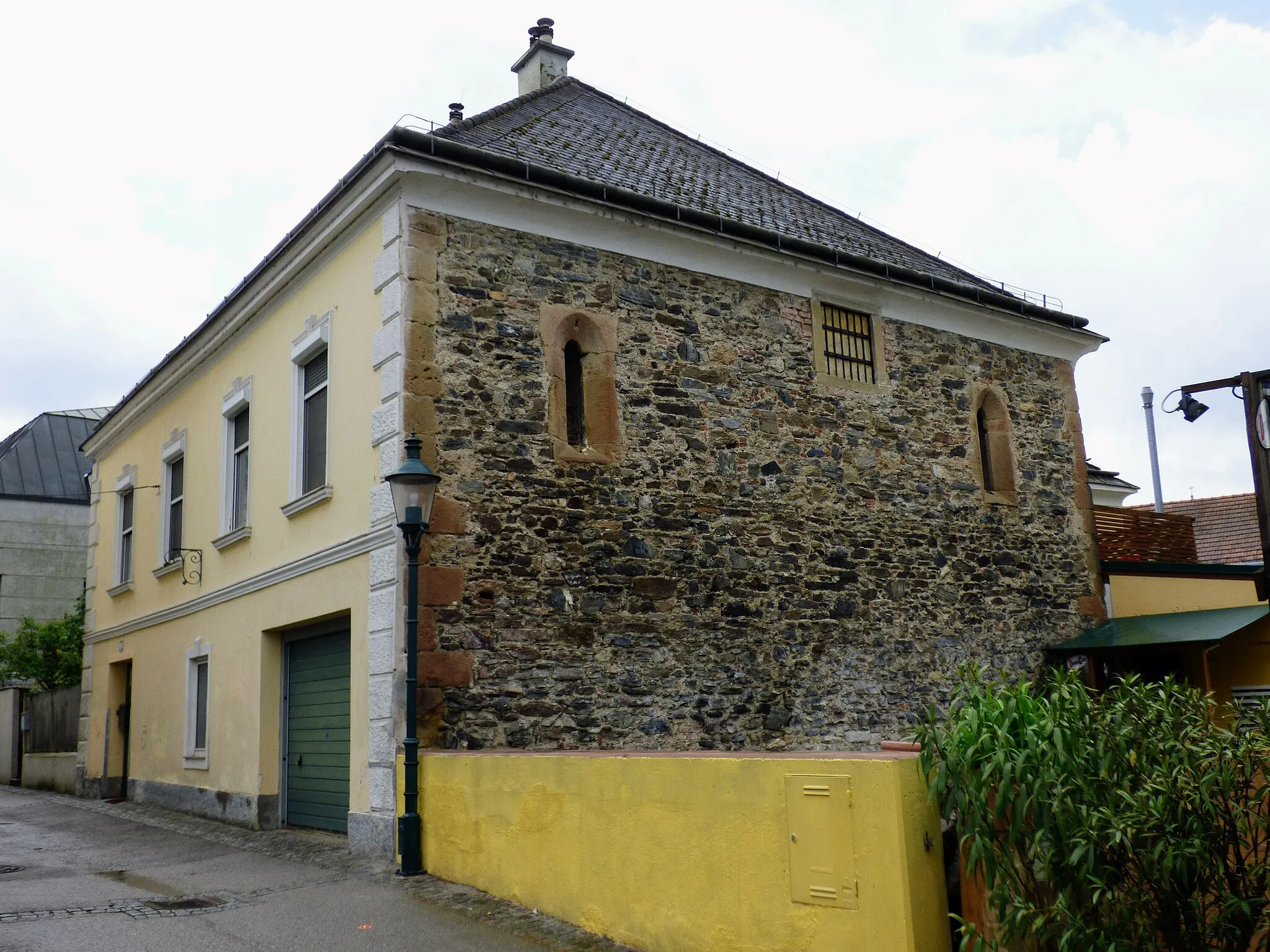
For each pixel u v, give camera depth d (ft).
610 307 34.32
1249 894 15.28
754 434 36.81
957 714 16.43
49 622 77.25
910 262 45.78
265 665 37.06
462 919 21.76
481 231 32.22
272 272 37.63
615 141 43.96
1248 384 34.27
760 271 38.06
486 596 30.25
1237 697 39.68
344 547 32.17
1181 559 50.96
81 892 26.30
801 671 36.14
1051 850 15.11
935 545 40.93
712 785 18.21
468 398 31.04
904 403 41.34
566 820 21.52
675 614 33.73
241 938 20.85
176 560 45.50
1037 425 45.88
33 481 93.56
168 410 49.37
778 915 16.85
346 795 32.81
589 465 32.83
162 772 45.80
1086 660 42.73
